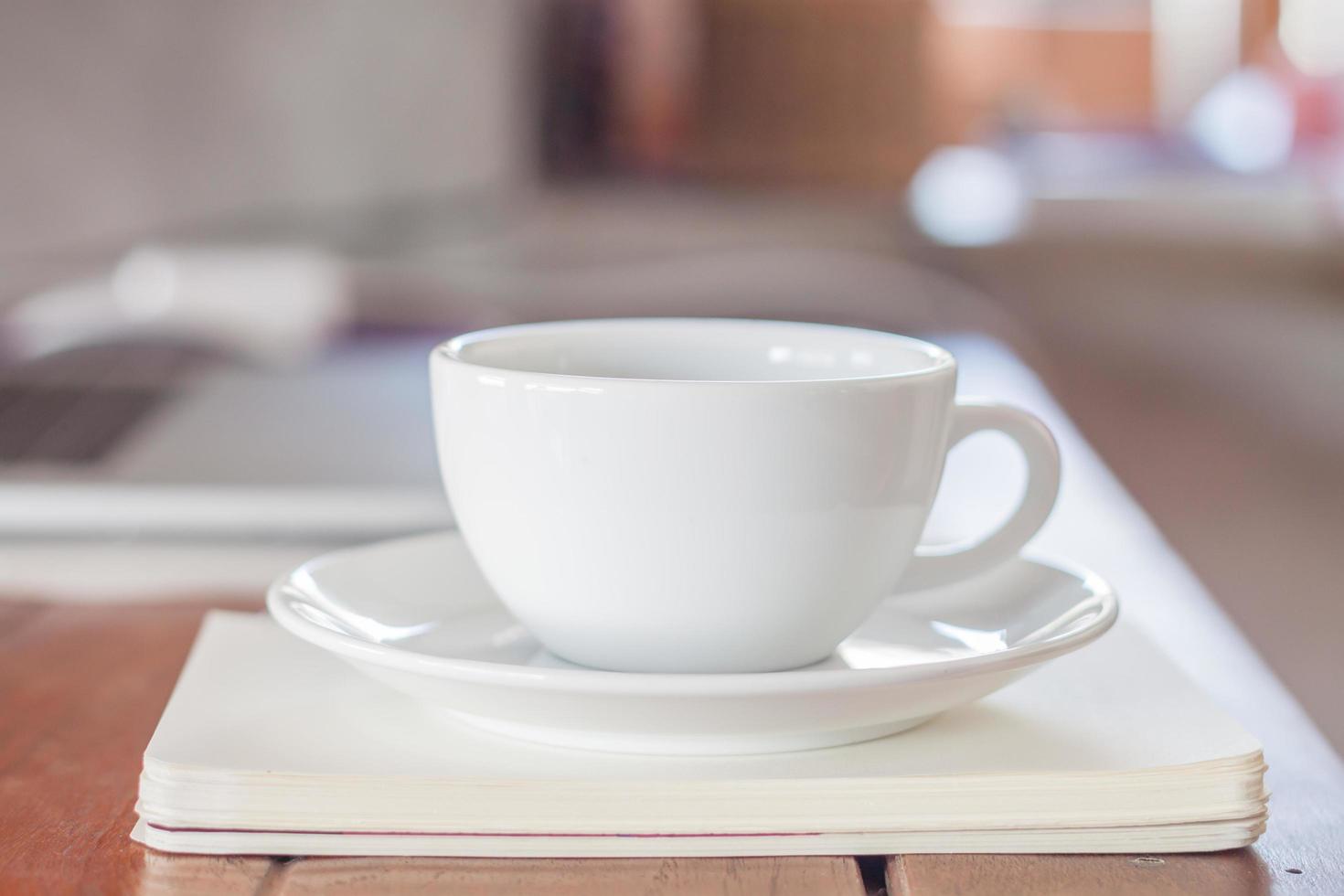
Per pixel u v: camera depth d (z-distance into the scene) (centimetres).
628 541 48
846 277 282
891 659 51
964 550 54
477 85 298
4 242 170
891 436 49
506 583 50
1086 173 527
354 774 46
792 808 46
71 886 45
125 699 56
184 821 46
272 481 75
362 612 52
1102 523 76
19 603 64
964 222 420
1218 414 330
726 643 49
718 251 310
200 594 65
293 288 185
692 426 47
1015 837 47
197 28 201
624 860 46
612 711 45
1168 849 47
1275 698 57
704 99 441
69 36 175
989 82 582
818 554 49
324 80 236
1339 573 247
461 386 49
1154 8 600
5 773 51
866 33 425
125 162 188
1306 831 48
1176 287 410
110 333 177
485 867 46
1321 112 539
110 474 77
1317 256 439
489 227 307
